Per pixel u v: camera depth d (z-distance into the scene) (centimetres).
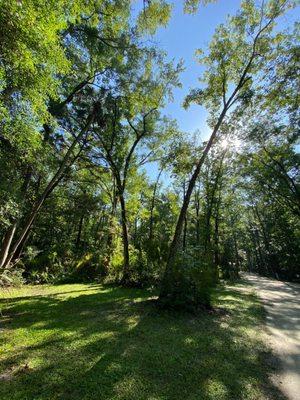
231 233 4722
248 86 1416
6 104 680
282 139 2495
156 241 1756
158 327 811
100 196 2748
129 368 529
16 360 551
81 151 1948
